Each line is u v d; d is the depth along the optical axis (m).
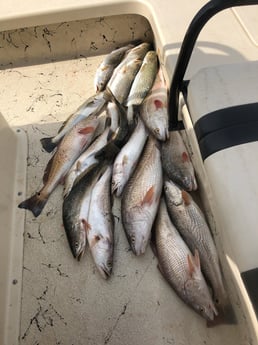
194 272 1.16
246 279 0.67
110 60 1.71
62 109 1.66
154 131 1.42
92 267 1.25
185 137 1.42
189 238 1.24
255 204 0.74
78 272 1.24
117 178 1.35
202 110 0.88
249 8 1.39
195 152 1.20
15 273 1.24
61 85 1.75
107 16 1.57
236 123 0.84
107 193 1.35
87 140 1.49
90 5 1.50
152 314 1.16
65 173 1.43
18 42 1.68
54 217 1.36
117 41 1.75
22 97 1.71
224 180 0.77
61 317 1.17
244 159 0.79
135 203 1.29
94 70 1.79
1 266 1.18
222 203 0.75
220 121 0.85
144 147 1.42
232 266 0.97
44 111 1.66
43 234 1.32
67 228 1.29
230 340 1.09
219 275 1.14
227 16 1.37
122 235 1.31
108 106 1.53
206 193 1.22
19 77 1.78
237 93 0.90
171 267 1.19
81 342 1.12
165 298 1.18
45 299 1.20
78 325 1.15
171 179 1.34
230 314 1.10
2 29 1.54
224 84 0.92
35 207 1.37
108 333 1.13
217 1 0.85
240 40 1.29
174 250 1.21
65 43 1.73
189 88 0.94
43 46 1.73
